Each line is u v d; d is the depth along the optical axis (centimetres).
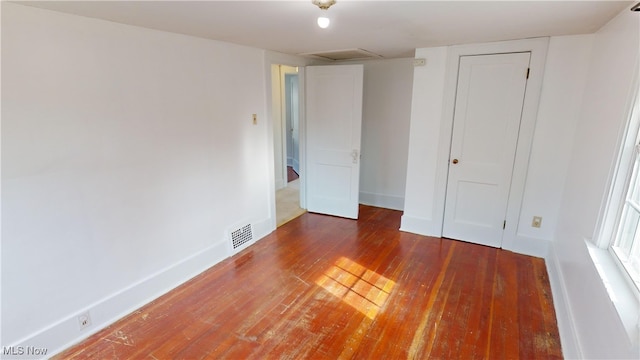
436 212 364
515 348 203
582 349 171
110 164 215
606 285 151
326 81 402
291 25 224
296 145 727
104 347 203
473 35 269
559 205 301
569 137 288
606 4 176
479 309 241
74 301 205
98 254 215
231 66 302
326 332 218
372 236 373
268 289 267
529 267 300
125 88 218
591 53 264
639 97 160
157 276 255
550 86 287
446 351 201
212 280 280
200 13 190
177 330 219
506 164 319
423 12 193
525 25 231
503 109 310
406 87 423
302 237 371
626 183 170
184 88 260
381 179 469
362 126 461
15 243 175
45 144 182
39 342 190
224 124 302
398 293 261
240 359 195
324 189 439
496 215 334
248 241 345
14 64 166
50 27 178
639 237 152
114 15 191
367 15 199
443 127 339
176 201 265
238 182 327
